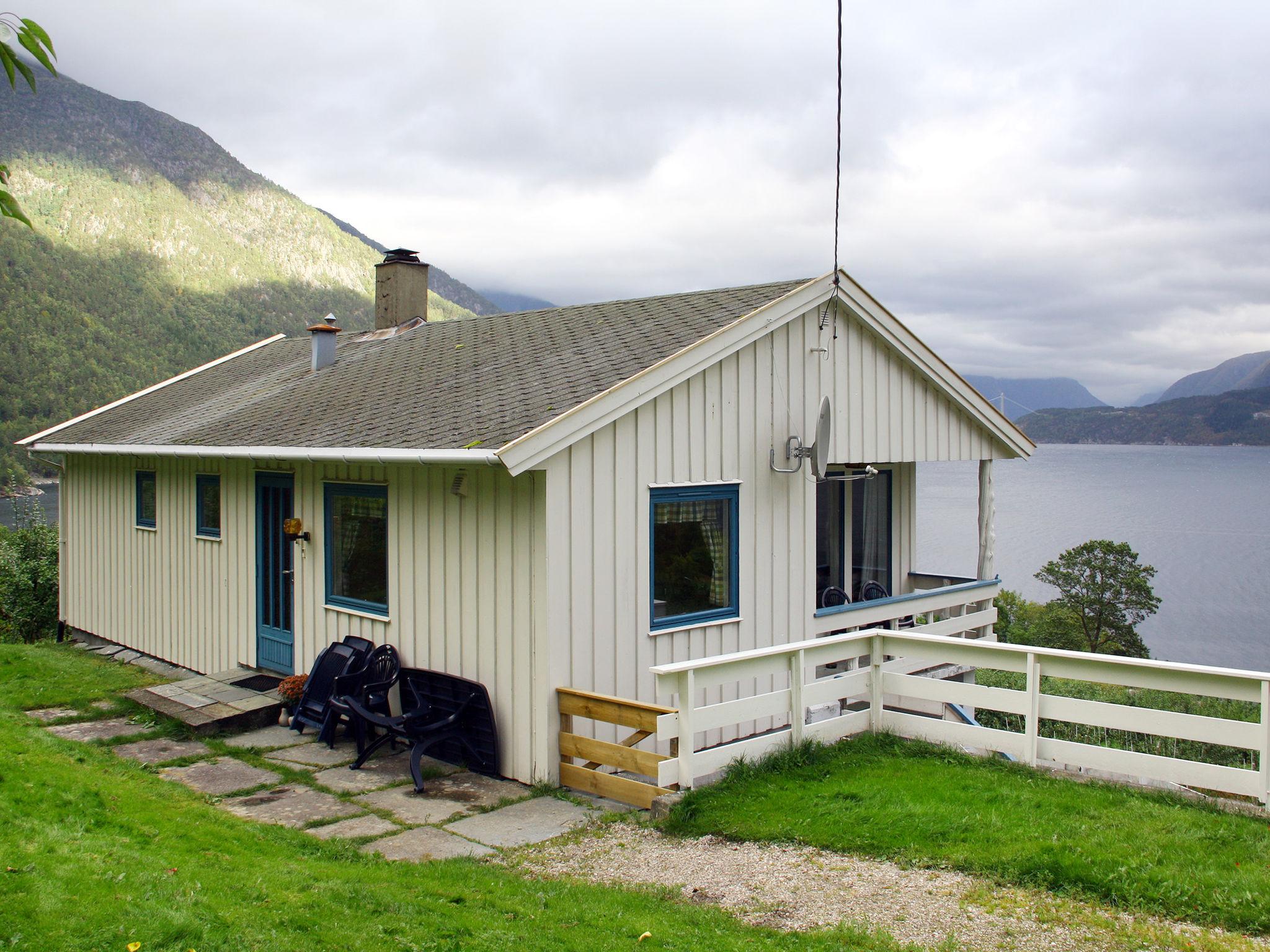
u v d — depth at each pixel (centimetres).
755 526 931
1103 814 602
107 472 1413
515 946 437
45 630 1616
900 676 801
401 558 891
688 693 673
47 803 548
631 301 1178
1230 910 470
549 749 745
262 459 1077
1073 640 3166
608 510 792
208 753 839
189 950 380
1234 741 635
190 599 1222
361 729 820
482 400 891
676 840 619
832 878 536
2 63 249
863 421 1058
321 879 504
